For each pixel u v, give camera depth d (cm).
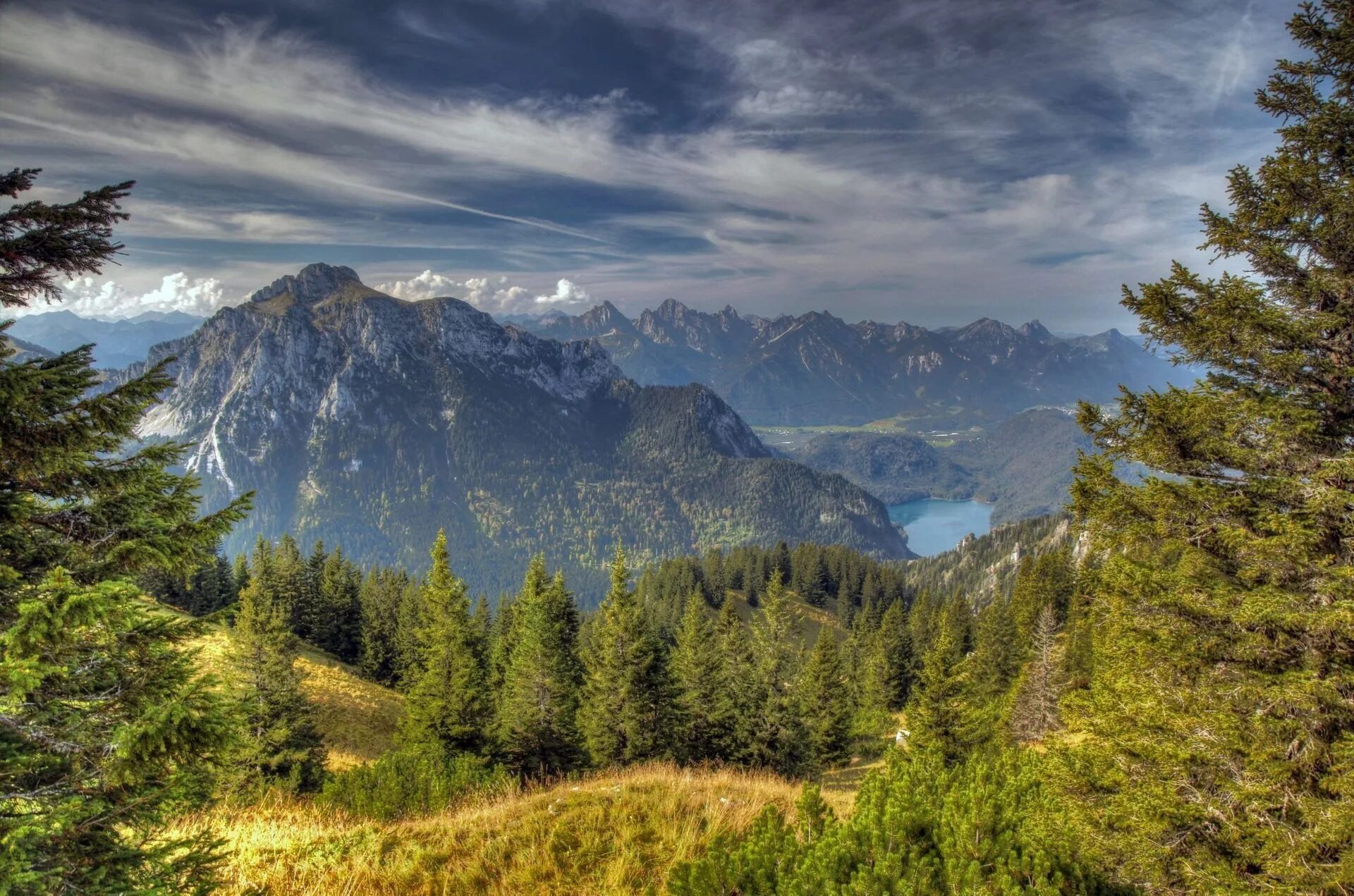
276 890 891
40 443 583
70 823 567
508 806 1202
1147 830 874
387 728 4091
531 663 3011
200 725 567
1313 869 756
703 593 12106
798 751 3509
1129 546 1074
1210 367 1026
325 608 6938
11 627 539
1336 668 841
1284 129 930
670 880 732
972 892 700
